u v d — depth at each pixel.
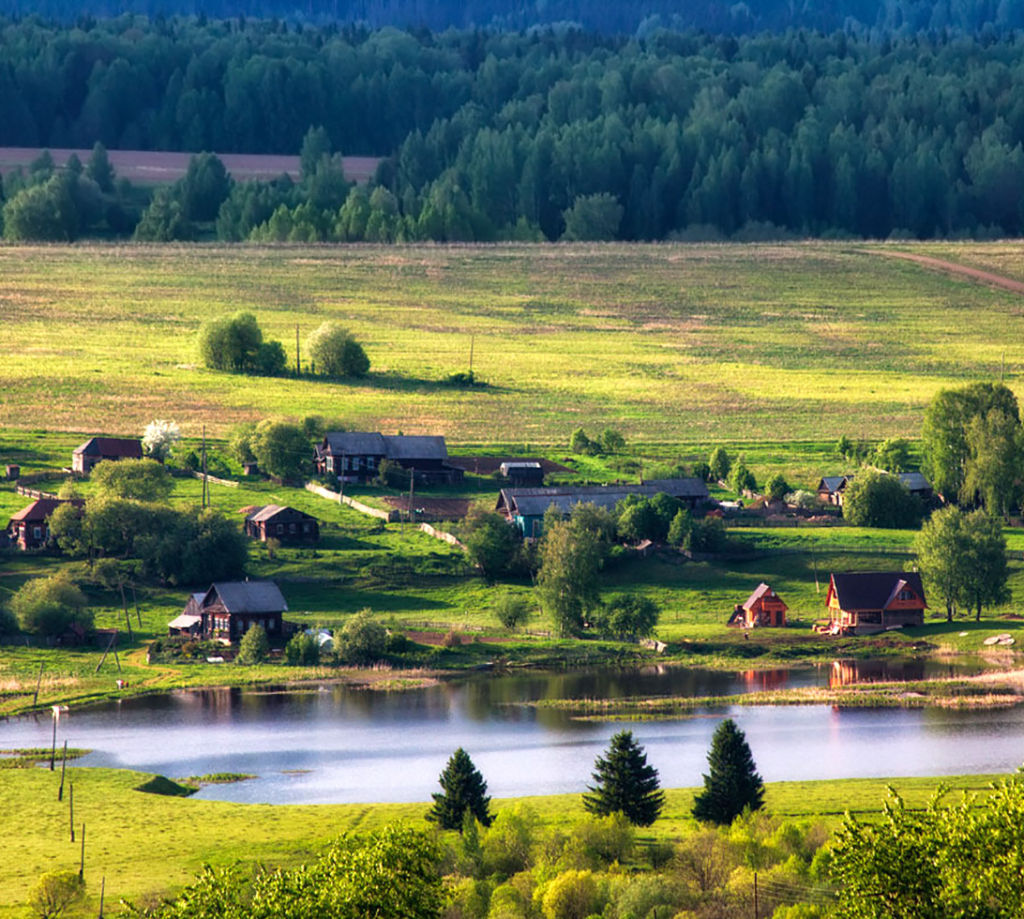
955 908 172.00
